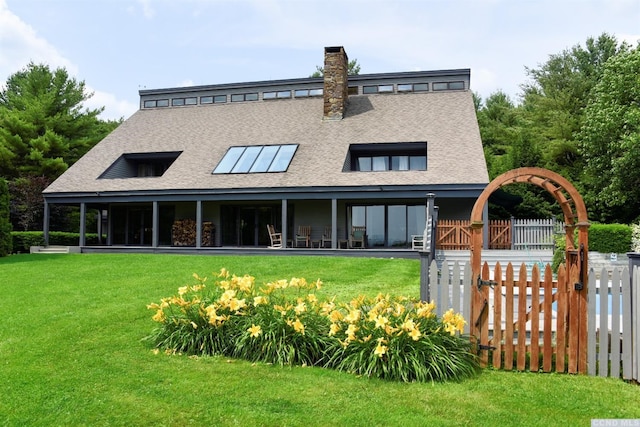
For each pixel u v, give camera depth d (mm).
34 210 30078
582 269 5676
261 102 27484
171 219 24234
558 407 4629
